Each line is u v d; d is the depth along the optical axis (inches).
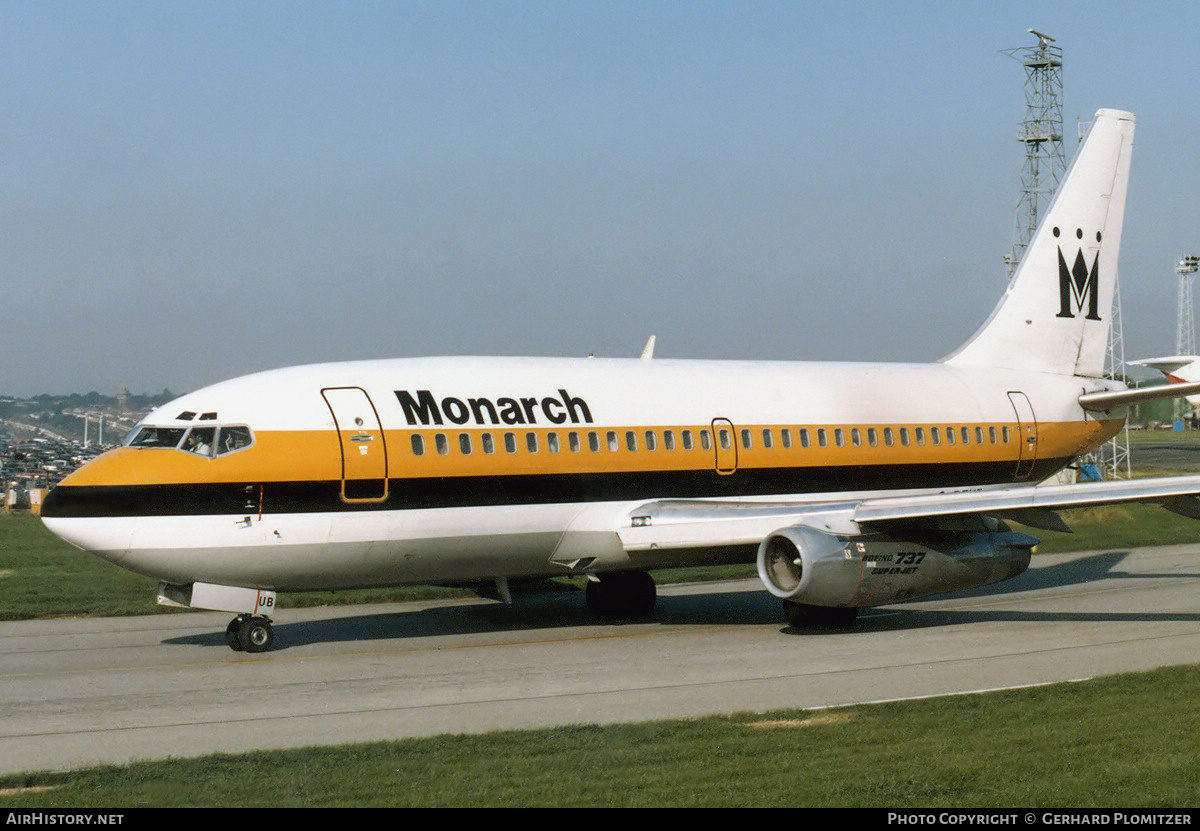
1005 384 2138.3
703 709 1088.8
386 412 1520.7
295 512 1445.6
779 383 1883.6
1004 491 1523.1
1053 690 1115.9
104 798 779.4
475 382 1616.6
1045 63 4724.4
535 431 1614.2
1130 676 1177.4
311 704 1133.1
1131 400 2143.2
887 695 1142.3
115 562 1393.9
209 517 1407.5
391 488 1497.3
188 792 791.7
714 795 758.5
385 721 1052.5
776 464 1809.8
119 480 1386.6
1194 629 1566.2
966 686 1182.3
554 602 1966.0
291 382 1508.4
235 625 1466.5
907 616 1752.0
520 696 1164.5
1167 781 765.3
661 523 1619.1
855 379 1971.0
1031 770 804.0
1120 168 2299.5
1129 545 2699.3
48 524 1382.9
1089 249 2269.9
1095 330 2273.6
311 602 1923.0
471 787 791.1
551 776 816.3
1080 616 1716.3
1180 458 6466.5
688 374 1818.4
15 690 1213.1
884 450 1930.4
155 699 1162.6
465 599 1988.2
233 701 1151.0
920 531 1626.5
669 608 1897.1
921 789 762.8
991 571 1662.2
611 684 1225.4
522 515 1587.1
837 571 1531.7
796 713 1029.8
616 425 1685.5
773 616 1795.0
